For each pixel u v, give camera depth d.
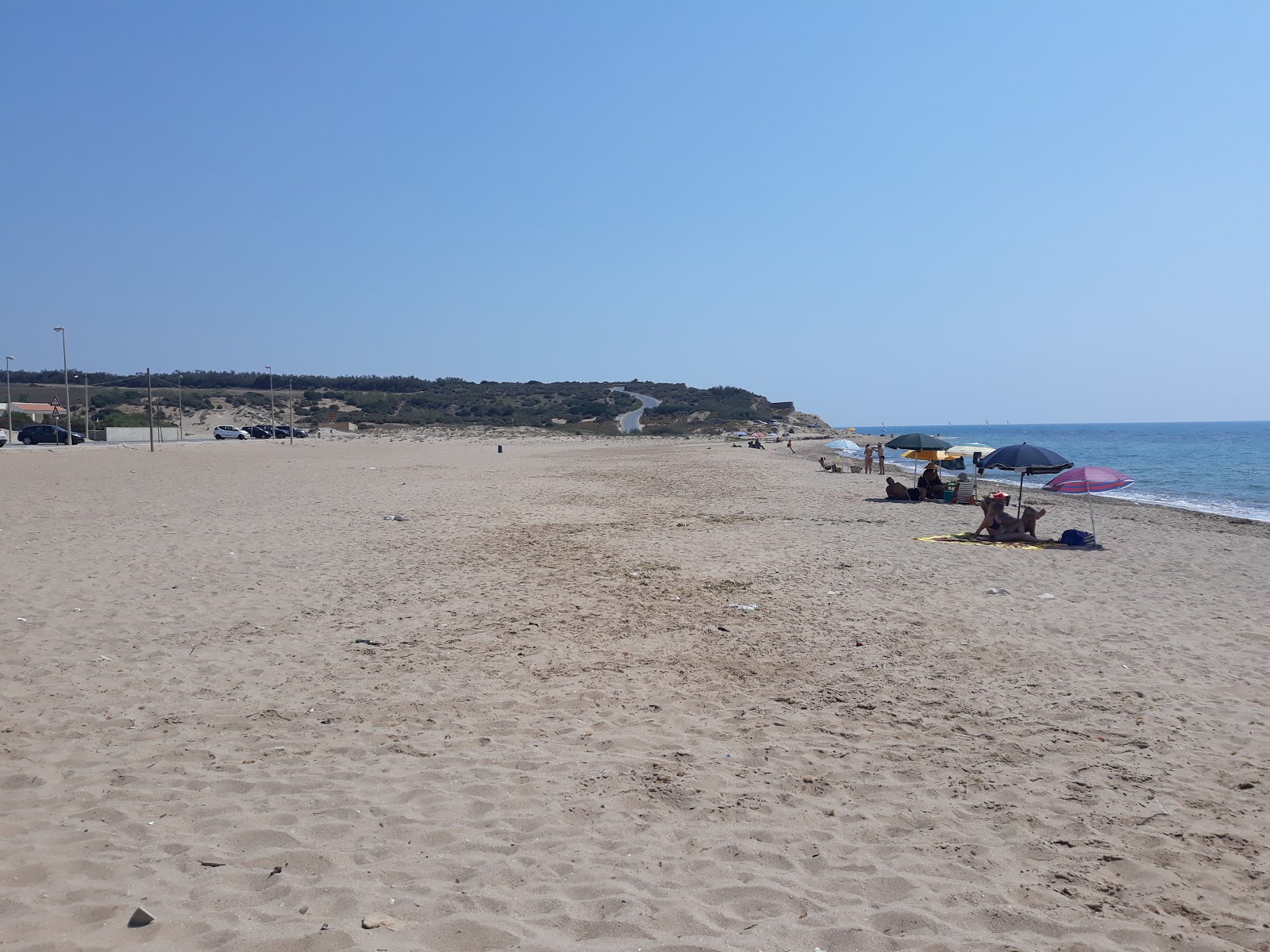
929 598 10.98
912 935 3.74
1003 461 16.19
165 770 5.28
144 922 3.58
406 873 4.12
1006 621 9.82
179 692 6.79
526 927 3.69
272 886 3.95
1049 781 5.44
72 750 5.54
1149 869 4.33
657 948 3.56
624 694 7.03
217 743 5.75
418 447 71.94
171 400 117.06
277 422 110.88
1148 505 27.52
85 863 4.09
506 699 6.83
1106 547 16.23
